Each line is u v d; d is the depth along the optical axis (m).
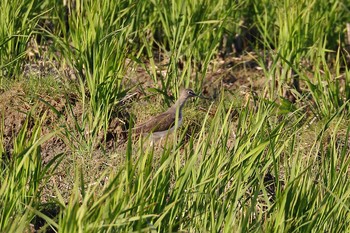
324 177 11.79
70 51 14.89
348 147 14.45
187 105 15.46
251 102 15.80
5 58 15.66
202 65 16.84
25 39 15.71
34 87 14.98
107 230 9.68
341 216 11.14
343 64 18.22
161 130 14.31
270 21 18.30
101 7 15.15
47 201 12.62
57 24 17.20
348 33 18.11
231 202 10.75
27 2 16.12
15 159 10.82
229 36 18.30
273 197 12.84
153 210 10.42
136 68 16.61
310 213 10.87
